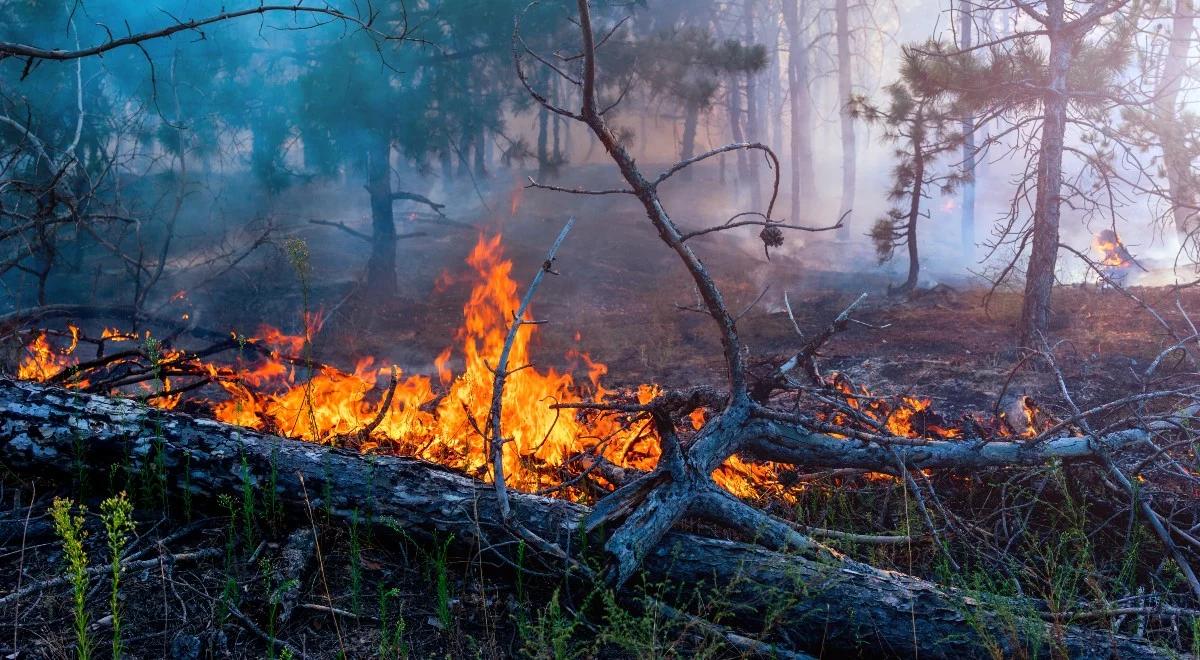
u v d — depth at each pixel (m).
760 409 3.92
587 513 3.32
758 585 3.02
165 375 4.82
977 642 2.82
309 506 3.31
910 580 3.12
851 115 13.84
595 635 3.04
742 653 2.85
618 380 8.88
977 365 8.33
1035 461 4.04
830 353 9.56
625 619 2.93
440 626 2.99
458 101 13.57
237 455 3.39
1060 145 8.72
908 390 5.97
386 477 3.41
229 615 2.85
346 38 12.55
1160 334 8.93
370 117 13.30
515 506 3.34
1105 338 8.92
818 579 3.04
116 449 3.39
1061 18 8.78
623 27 15.22
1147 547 3.87
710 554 3.18
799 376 7.52
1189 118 10.75
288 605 2.94
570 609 3.00
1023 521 4.09
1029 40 9.32
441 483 3.41
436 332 13.00
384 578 3.21
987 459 4.07
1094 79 9.34
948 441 4.15
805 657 2.88
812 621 2.98
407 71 13.02
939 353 9.25
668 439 3.48
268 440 3.53
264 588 3.00
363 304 14.34
